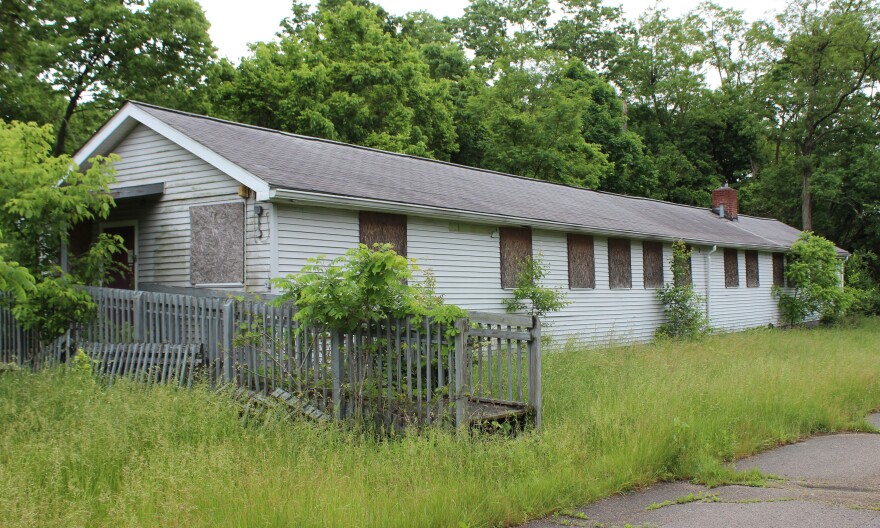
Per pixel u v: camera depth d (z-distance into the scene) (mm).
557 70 40969
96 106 28391
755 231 31562
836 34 42219
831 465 7520
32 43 25688
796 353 16000
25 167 11031
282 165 13250
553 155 38594
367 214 13727
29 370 9945
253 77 30172
